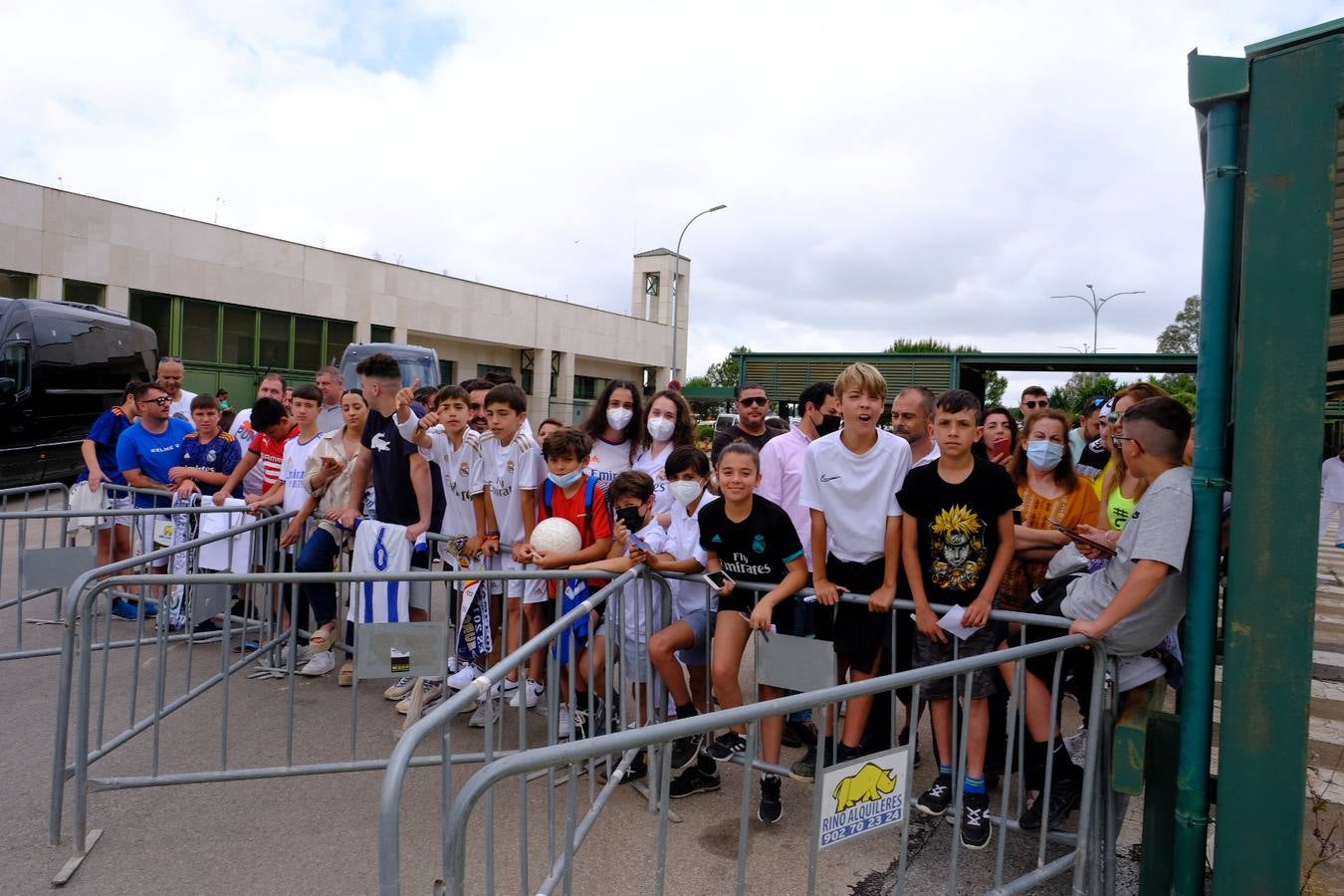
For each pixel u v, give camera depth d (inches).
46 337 508.1
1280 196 90.2
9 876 117.3
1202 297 99.6
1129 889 124.9
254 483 257.6
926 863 130.0
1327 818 140.6
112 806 138.8
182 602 222.1
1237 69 93.7
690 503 156.7
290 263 1040.2
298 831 132.5
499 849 129.1
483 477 183.9
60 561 203.3
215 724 174.6
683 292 1828.2
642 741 77.4
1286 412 90.0
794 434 191.9
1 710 179.8
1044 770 120.7
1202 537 100.3
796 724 165.8
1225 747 93.4
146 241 889.5
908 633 146.1
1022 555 158.9
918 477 135.2
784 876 124.0
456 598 187.9
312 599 205.5
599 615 159.0
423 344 1291.8
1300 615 89.7
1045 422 160.9
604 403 198.8
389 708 185.8
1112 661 113.6
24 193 788.0
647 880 121.6
